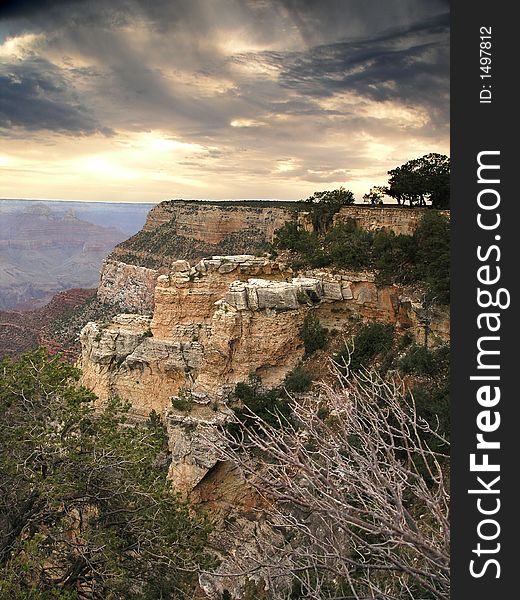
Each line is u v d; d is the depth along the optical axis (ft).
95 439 80.07
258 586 84.58
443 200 185.68
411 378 111.34
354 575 44.29
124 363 166.20
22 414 80.64
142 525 78.64
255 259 164.96
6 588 58.34
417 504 55.83
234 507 123.34
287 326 140.15
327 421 70.33
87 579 75.41
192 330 158.71
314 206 188.96
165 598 76.43
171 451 134.72
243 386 135.13
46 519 76.89
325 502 32.83
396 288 134.72
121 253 440.45
